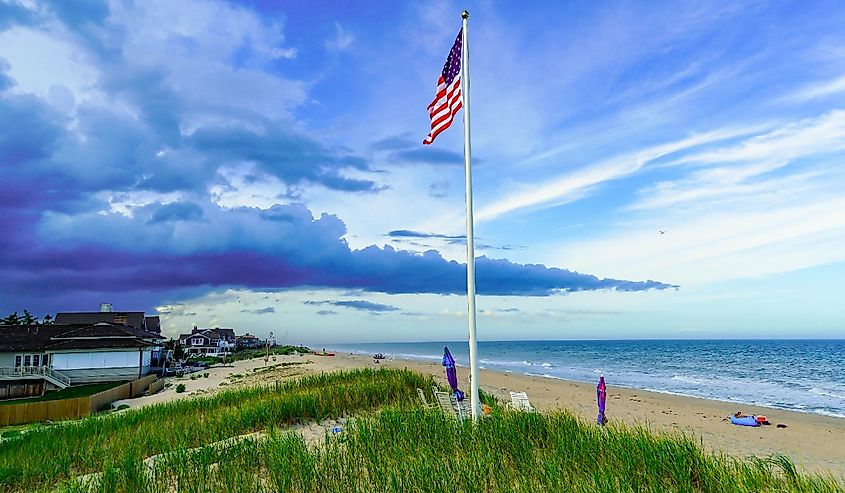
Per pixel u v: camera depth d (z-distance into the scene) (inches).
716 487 337.1
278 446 422.3
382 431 474.9
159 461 422.3
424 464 354.9
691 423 1003.3
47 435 692.7
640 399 1374.3
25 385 1704.0
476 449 412.5
